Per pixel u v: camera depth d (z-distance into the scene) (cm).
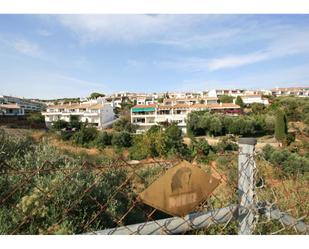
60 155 355
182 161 123
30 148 387
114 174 263
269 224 173
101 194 242
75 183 223
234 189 158
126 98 8725
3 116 4822
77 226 202
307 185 246
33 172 116
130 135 2917
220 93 8956
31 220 190
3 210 196
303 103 5519
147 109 5547
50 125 5059
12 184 225
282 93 8931
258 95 7088
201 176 129
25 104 7356
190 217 133
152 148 1859
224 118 4200
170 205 119
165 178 118
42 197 195
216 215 142
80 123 4847
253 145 148
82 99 9381
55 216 195
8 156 333
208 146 2056
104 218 229
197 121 4169
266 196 207
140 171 254
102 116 5569
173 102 6138
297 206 210
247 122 4047
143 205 251
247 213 147
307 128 4147
